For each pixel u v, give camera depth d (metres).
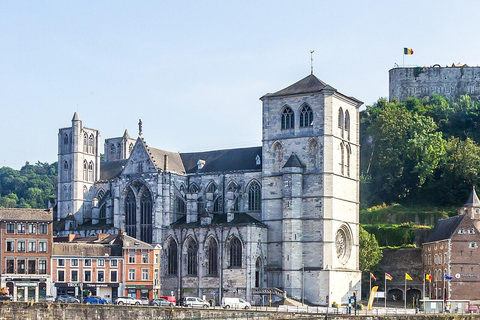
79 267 190.88
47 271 188.00
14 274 185.00
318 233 192.62
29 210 190.00
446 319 163.88
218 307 171.38
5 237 185.50
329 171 194.25
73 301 166.12
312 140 196.50
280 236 197.38
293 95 199.50
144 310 152.00
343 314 160.25
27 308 146.00
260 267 196.88
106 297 192.00
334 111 198.00
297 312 159.62
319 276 190.88
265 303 190.25
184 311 153.62
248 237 194.38
